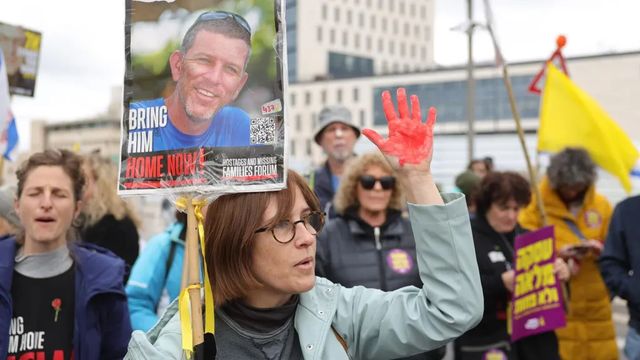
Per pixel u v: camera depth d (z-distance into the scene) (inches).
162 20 83.7
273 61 78.6
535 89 234.5
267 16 79.3
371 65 3117.6
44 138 2287.2
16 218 161.5
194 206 79.7
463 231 77.5
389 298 83.3
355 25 3063.5
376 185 156.5
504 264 174.6
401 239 160.2
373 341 83.2
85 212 187.3
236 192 78.3
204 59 81.4
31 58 216.4
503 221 176.6
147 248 158.2
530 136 854.5
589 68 1562.5
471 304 76.7
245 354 78.4
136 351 76.0
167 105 82.6
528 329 171.3
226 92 80.2
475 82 1769.2
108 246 189.3
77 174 120.3
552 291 175.6
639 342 168.9
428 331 78.4
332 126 241.6
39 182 115.3
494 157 868.6
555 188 210.8
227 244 77.8
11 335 113.2
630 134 1533.0
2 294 112.6
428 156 78.5
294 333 81.3
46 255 117.0
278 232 77.5
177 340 76.9
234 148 79.0
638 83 1524.4
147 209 694.5
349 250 157.4
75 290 117.6
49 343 114.4
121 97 84.6
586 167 205.6
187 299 77.3
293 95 2464.3
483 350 172.7
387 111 79.4
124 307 122.4
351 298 84.4
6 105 168.2
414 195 78.2
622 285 171.5
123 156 84.2
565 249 200.2
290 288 77.5
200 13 82.0
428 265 77.8
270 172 77.6
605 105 1549.0
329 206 207.6
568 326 207.6
